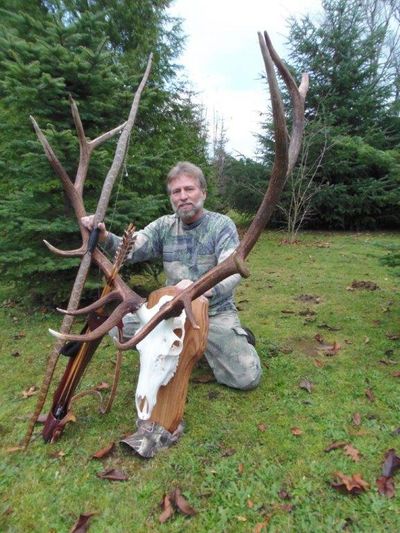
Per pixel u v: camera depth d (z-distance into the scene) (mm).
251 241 2027
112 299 2135
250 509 1877
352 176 10836
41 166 4055
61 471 2121
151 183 4945
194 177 2744
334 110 11070
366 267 6707
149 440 2238
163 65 6121
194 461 2182
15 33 4234
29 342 3812
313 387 2934
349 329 4012
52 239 4379
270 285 5758
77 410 2656
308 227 11586
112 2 6012
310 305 4816
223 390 2900
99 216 2439
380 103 11102
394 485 2008
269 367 3232
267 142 11438
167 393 2316
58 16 4660
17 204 4109
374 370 3160
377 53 11516
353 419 2531
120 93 4348
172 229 2965
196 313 2309
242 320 4348
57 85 3814
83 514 1834
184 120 6418
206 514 1856
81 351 2314
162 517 1823
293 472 2102
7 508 1890
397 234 10484
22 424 2527
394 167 5961
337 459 2195
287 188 10578
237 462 2174
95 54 4055
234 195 11766
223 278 1997
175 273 2939
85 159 2643
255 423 2523
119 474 2078
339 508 1873
